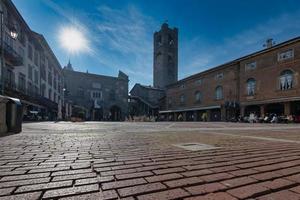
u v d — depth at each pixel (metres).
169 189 2.17
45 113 38.69
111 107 56.84
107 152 4.12
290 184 2.34
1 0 22.05
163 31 66.81
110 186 2.23
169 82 66.81
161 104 56.56
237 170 2.90
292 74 26.39
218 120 38.38
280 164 3.25
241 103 33.16
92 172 2.74
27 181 2.36
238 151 4.33
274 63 28.69
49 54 42.19
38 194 2.00
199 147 4.81
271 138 6.88
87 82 54.84
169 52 67.69
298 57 25.80
